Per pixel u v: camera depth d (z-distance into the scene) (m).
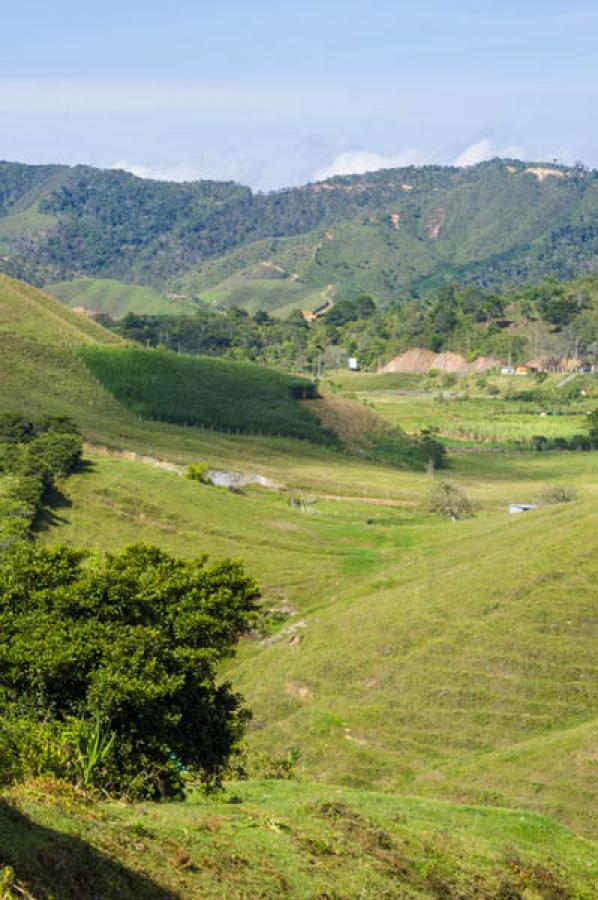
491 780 60.91
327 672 80.62
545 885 30.31
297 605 103.00
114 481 130.38
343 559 115.44
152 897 19.69
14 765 24.55
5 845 18.61
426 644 80.94
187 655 34.19
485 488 179.62
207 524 123.69
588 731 64.31
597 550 89.50
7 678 29.06
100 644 30.02
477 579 89.81
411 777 64.75
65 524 117.00
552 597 83.69
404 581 101.31
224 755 35.66
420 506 150.75
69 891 18.41
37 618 30.94
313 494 154.62
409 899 25.22
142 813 24.39
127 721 29.64
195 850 22.70
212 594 39.44
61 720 28.75
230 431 198.00
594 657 75.88
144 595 34.22
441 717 71.44
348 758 67.38
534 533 102.19
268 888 22.22
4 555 35.38
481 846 31.95
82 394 198.00
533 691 72.88
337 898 23.25
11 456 126.25
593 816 55.22
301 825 27.97
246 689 83.38
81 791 24.06
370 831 28.94
